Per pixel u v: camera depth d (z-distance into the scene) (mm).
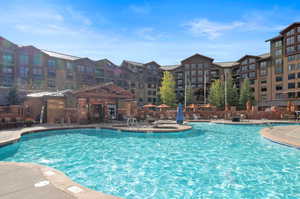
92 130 17672
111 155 9453
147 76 69125
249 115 33531
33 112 21094
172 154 9688
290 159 8617
